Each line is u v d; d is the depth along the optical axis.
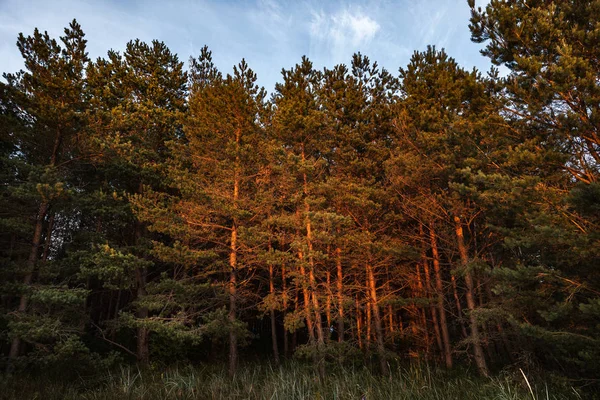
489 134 10.20
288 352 22.86
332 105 18.45
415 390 9.65
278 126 14.66
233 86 14.52
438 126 12.34
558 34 8.72
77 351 11.83
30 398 9.39
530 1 9.79
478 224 14.30
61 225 17.34
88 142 14.11
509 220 10.52
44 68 13.90
